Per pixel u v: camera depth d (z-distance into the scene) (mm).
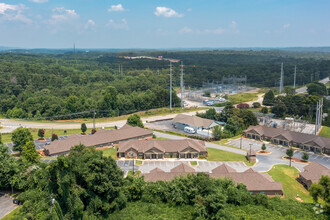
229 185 60375
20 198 48125
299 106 150625
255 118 125875
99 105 152750
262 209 55562
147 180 67000
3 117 146500
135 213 52594
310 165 78750
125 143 93500
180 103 182500
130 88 189375
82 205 46938
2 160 55188
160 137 112938
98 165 51188
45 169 50312
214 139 111375
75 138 95562
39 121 139750
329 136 117062
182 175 63938
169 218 52125
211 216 51906
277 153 97625
